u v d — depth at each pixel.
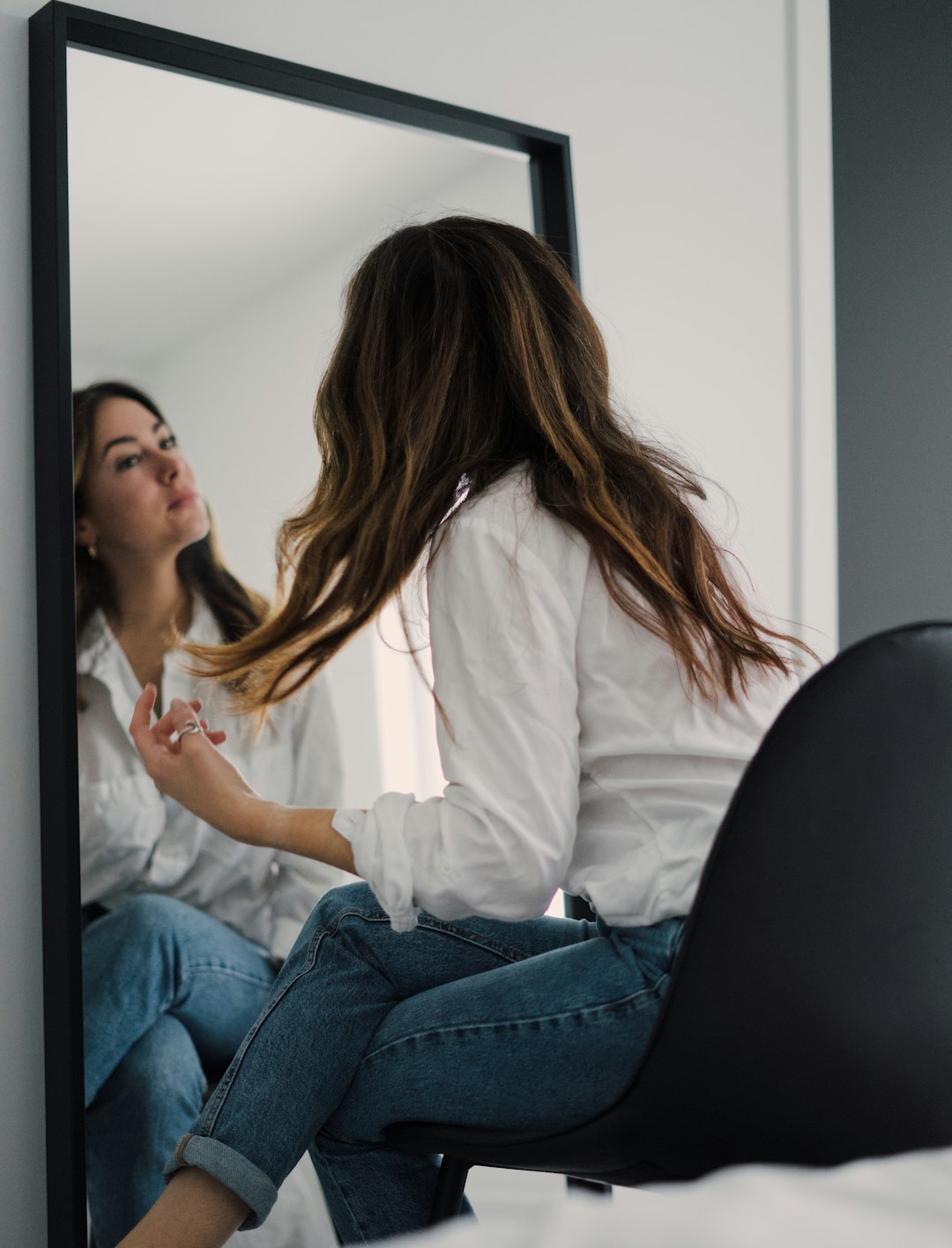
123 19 1.57
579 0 2.14
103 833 1.58
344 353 1.24
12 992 1.49
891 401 2.69
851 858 0.87
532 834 0.97
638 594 1.03
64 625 1.48
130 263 1.63
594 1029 1.01
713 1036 0.88
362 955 1.20
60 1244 1.46
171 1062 1.62
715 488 2.32
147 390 1.65
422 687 1.91
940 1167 0.51
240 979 1.71
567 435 1.10
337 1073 1.14
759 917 0.87
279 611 1.76
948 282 2.84
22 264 1.55
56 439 1.49
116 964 1.58
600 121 2.15
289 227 1.80
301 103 1.80
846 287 2.60
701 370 2.30
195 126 1.69
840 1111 0.88
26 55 1.57
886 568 2.67
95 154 1.59
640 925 1.03
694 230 2.30
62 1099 1.46
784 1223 0.43
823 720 0.86
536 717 0.98
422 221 1.93
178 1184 1.09
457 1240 0.46
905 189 2.74
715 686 1.03
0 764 1.49
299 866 1.79
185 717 1.38
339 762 1.82
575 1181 1.62
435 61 1.94
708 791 1.02
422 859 0.99
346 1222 1.19
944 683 0.89
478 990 1.10
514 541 1.02
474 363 1.15
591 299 2.13
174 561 1.67
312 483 1.81
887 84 2.70
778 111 2.47
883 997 0.88
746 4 2.42
